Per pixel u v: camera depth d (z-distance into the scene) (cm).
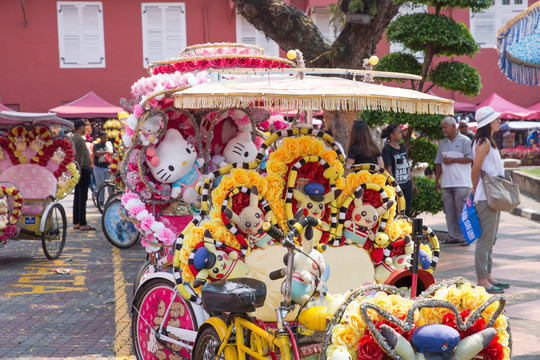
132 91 505
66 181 941
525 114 2302
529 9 609
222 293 368
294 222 370
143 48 2527
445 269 830
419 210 1039
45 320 641
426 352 323
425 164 1187
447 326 326
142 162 509
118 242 1058
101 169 1510
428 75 1034
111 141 1524
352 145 804
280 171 420
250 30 2541
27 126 923
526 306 651
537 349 522
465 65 1019
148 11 2516
